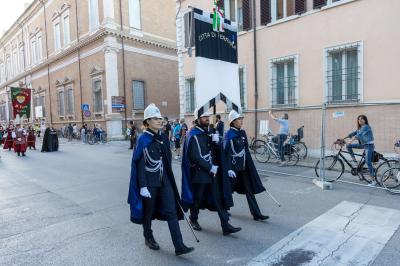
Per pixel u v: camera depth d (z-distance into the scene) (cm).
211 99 644
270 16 1255
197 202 470
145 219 409
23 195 734
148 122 403
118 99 2341
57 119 3241
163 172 407
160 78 2716
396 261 363
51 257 405
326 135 1083
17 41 4278
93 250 422
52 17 3188
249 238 442
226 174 470
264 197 641
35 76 3728
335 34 1066
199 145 455
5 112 4972
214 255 395
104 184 818
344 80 1067
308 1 1135
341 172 773
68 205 638
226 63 692
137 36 2503
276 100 1273
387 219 495
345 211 539
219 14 682
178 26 1658
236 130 511
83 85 2700
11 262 395
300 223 491
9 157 1533
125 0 2445
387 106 950
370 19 984
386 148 949
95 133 2220
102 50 2398
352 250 394
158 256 398
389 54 950
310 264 363
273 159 1098
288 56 1204
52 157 1473
